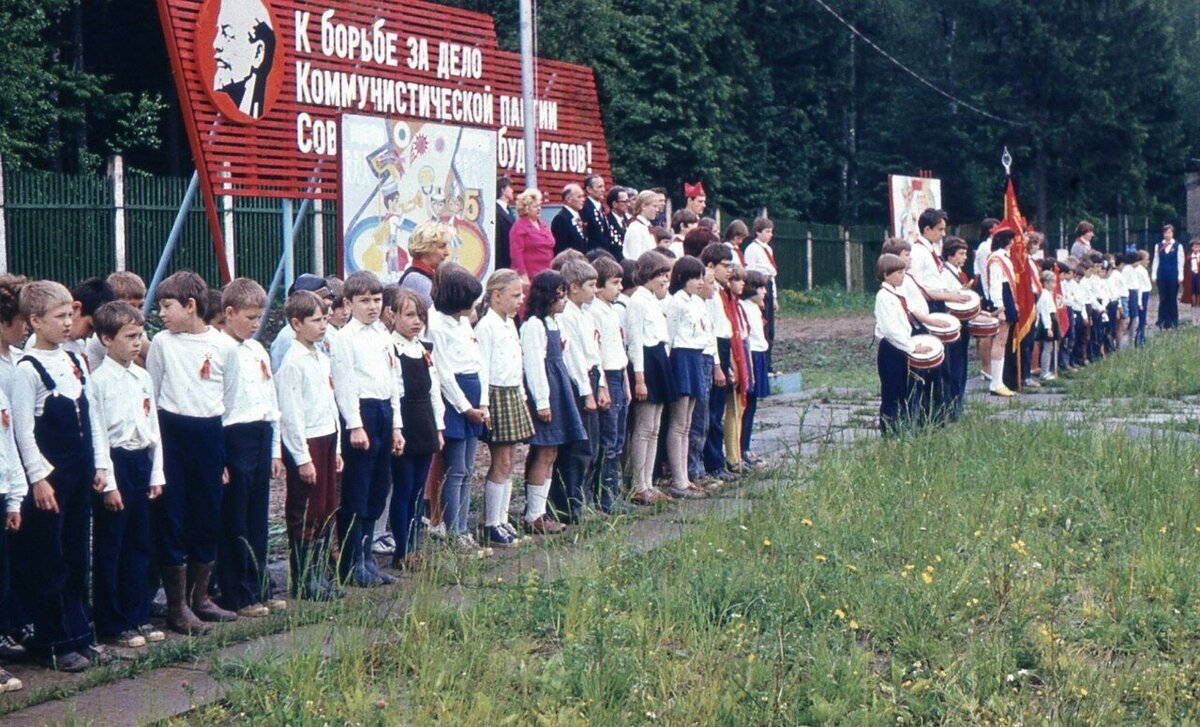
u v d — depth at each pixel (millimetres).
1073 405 14734
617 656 6137
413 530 8188
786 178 48156
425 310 8281
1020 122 47250
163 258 13531
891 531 8438
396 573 8094
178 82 13172
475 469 11531
